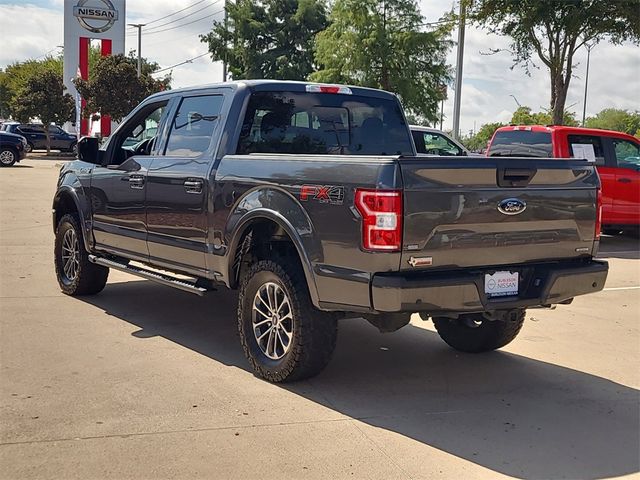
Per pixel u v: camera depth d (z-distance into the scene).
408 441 4.43
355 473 3.96
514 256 5.03
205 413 4.73
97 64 38.53
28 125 43.53
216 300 8.09
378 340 6.77
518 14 16.88
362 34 30.88
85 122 42.91
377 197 4.50
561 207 5.21
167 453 4.12
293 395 5.14
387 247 4.50
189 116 6.46
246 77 50.72
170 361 5.81
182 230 6.18
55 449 4.12
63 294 8.12
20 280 8.76
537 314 8.02
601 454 4.34
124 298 8.04
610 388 5.55
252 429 4.50
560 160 5.22
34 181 23.66
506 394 5.35
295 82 6.32
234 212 5.56
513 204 4.92
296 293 5.09
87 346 6.14
